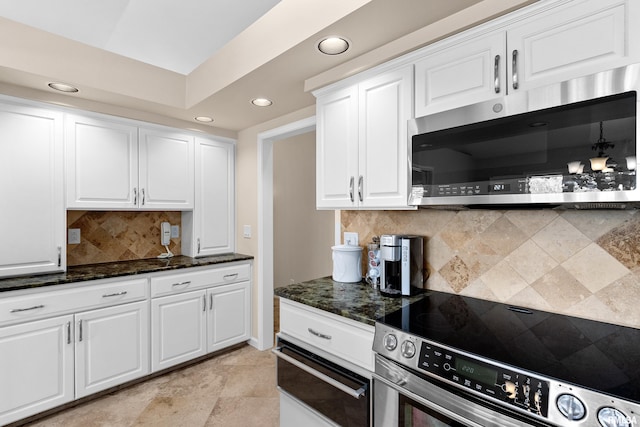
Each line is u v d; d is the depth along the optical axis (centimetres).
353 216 223
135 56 270
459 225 173
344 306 153
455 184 136
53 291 208
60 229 230
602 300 131
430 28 146
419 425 117
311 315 165
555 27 116
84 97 237
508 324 129
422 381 115
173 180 290
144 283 249
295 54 173
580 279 137
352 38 158
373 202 172
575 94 106
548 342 111
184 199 298
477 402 101
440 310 147
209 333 289
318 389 157
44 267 224
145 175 273
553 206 133
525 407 89
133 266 263
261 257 313
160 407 221
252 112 272
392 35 155
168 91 254
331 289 188
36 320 201
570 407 83
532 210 149
